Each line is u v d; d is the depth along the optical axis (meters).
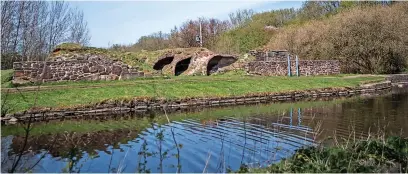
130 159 8.12
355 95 22.22
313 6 56.22
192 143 9.45
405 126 11.32
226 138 9.99
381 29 35.19
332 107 16.48
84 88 17.55
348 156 6.49
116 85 18.64
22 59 28.86
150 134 10.84
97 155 8.50
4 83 19.38
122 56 23.88
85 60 21.16
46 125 12.83
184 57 27.08
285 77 25.52
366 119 12.78
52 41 32.88
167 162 7.83
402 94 21.94
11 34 28.28
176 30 42.94
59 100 15.51
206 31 44.34
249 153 8.37
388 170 6.08
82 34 37.66
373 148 6.89
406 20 36.41
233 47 43.22
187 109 16.72
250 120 13.06
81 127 12.38
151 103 16.94
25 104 14.38
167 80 21.03
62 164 7.71
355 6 45.41
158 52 26.81
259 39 46.62
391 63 36.56
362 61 36.22
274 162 7.28
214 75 26.14
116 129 11.86
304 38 38.69
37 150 9.02
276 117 13.66
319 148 7.05
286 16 58.75
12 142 9.98
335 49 36.53
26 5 29.34
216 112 15.50
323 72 31.25
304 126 11.61
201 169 7.33
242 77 24.16
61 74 20.41
